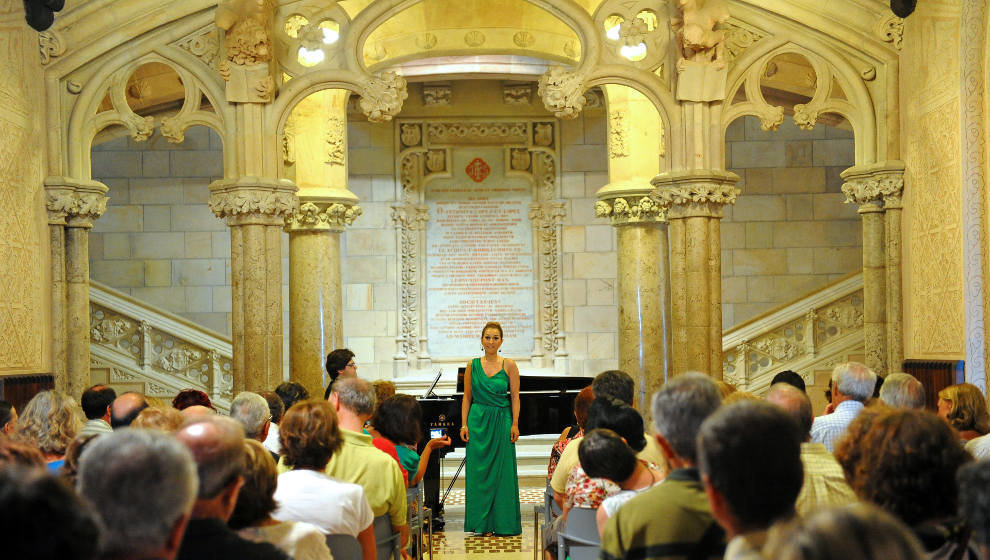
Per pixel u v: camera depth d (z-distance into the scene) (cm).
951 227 832
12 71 870
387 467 469
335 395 499
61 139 935
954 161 825
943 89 843
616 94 1145
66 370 940
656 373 1132
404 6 961
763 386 1312
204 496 267
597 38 959
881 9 923
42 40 919
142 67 1026
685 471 284
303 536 325
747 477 231
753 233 1479
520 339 1484
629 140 1140
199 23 949
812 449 376
